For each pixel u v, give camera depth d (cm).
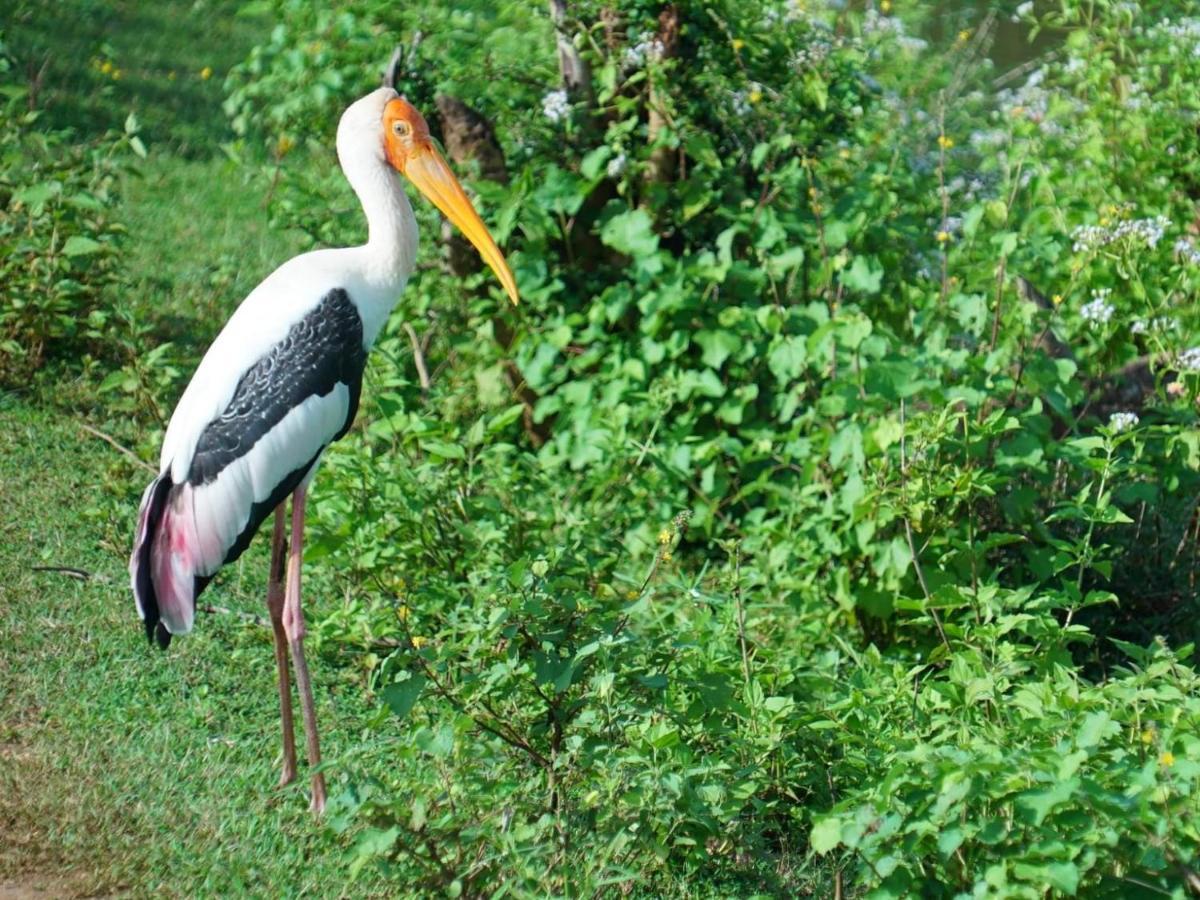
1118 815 640
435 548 1074
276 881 770
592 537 1084
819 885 802
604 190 1359
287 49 1453
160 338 1484
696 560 1238
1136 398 1262
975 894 637
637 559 1195
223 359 912
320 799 838
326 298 934
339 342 930
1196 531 1162
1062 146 1634
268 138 1911
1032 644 1034
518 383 1351
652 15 1344
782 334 1226
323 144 1484
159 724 920
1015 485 1091
